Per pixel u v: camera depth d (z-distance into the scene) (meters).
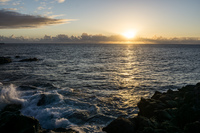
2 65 34.47
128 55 72.12
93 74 24.36
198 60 47.44
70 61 43.75
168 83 18.81
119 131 7.54
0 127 6.58
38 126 7.18
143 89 16.27
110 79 20.78
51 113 10.04
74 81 19.53
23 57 55.59
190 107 8.10
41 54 72.50
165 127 7.26
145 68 31.25
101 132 8.02
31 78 21.06
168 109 8.72
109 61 45.19
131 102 12.55
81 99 12.96
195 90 10.04
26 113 10.34
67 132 7.31
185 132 6.65
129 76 22.86
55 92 14.62
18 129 6.64
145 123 7.71
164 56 65.12
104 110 10.91
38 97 12.32
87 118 9.62
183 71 27.47
